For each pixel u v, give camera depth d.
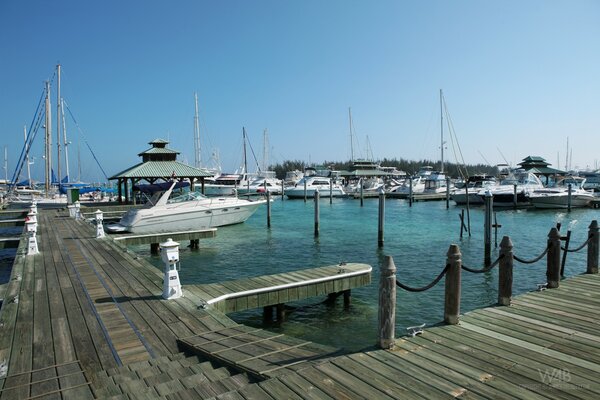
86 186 50.09
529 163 65.44
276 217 37.28
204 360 5.75
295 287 10.55
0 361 5.71
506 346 5.96
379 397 4.39
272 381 4.71
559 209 40.75
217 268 17.22
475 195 44.78
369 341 9.45
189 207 25.75
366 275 11.94
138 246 22.55
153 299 8.75
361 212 42.25
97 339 6.55
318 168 101.75
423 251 20.58
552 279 9.39
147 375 5.20
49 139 42.00
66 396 4.65
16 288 9.73
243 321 10.68
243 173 69.69
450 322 6.93
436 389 4.61
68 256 13.98
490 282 14.49
